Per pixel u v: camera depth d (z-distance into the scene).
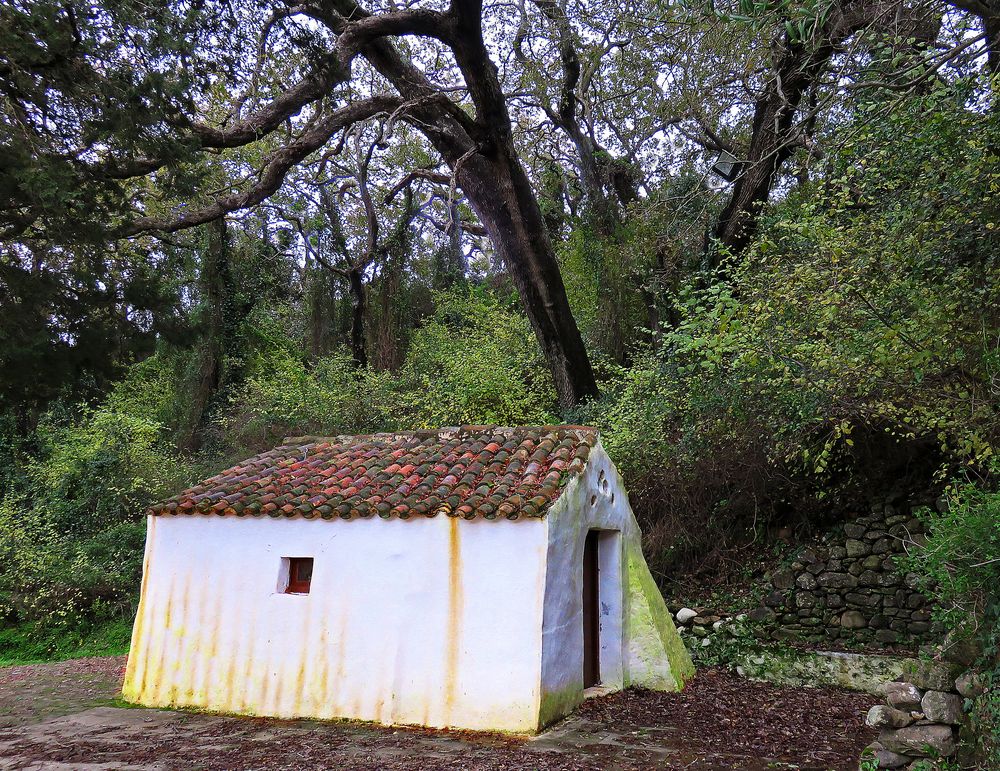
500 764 6.09
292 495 8.58
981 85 7.23
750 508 11.48
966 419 7.04
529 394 16.95
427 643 7.48
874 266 7.42
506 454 8.73
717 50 11.06
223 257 22.73
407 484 8.32
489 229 16.20
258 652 8.06
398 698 7.45
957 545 5.09
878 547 10.09
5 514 16.91
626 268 18.17
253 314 24.42
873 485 10.53
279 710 7.81
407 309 24.45
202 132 12.93
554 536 7.47
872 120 7.65
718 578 11.41
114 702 8.70
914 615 9.58
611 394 15.28
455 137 15.98
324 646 7.83
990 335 6.53
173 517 8.71
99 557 16.67
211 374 22.02
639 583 9.27
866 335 7.13
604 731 7.09
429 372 19.66
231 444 19.70
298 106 13.90
